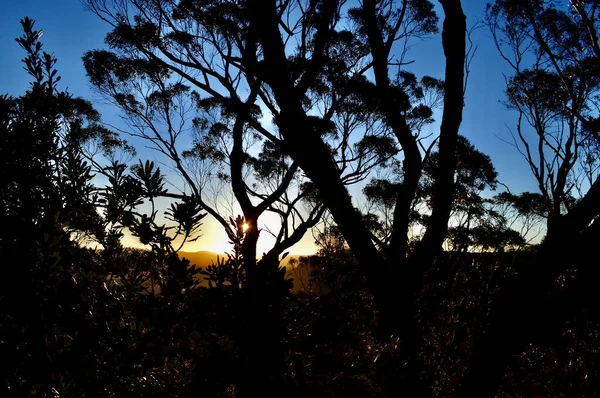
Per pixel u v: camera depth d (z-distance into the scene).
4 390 1.27
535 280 2.63
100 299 1.50
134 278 1.55
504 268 4.92
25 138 1.61
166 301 1.46
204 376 1.40
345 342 1.69
